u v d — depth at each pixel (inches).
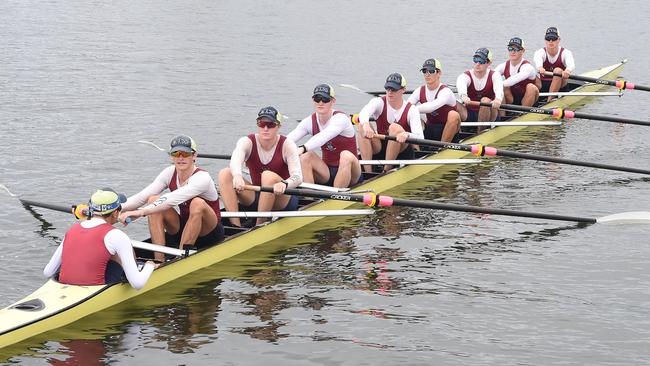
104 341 664.4
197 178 791.1
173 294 757.3
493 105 1338.6
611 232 943.0
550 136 1448.1
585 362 645.3
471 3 3139.8
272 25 2593.5
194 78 1807.3
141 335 676.7
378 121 1127.6
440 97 1217.4
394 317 721.6
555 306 745.6
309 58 2080.5
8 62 1913.1
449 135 1240.2
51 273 724.0
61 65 1898.4
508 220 987.9
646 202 1066.7
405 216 1001.5
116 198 711.7
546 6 3093.0
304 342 673.6
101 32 2372.0
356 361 644.1
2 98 1571.1
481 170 1218.0
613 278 809.5
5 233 901.2
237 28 2514.8
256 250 876.6
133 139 1321.4
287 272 819.4
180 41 2260.1
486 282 799.1
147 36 2324.1
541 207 1040.2
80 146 1269.7
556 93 1572.3
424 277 811.4
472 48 2261.3
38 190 1053.2
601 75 1921.8
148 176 1131.9
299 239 914.7
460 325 707.4
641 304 749.9
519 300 758.5
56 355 640.4
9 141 1282.0
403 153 1139.9
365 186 1056.2
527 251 884.0
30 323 660.7
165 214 800.3
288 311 730.8
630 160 1291.8
